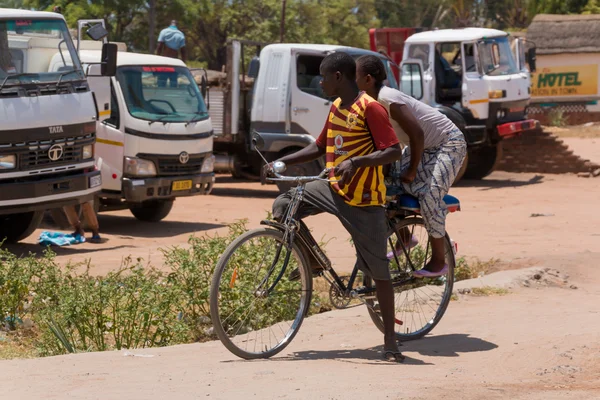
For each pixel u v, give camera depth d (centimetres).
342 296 965
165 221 2417
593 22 6184
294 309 980
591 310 1232
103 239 2050
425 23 11756
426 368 891
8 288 1227
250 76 2816
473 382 827
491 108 3162
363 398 745
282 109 2758
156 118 2178
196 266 1258
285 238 919
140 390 768
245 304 1021
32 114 1762
